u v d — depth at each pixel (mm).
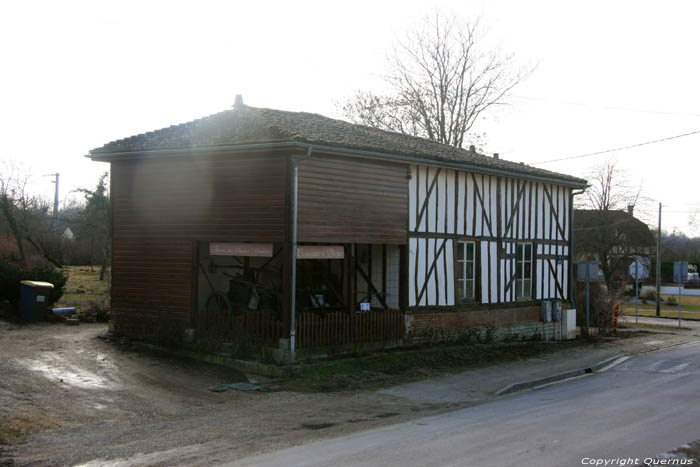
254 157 12867
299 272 15602
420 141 19781
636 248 47531
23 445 7168
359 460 6344
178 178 14227
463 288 16891
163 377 11633
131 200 15148
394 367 13398
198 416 9031
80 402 9484
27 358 12359
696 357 17375
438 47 32812
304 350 12523
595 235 40844
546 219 20016
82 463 6473
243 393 10688
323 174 12969
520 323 18828
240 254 13141
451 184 16438
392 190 14656
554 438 7316
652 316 36062
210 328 13391
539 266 19703
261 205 12711
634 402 10148
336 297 15750
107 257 32188
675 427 8000
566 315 20516
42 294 16922
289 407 9766
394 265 15227
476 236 17234
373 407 9922
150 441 7430
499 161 20078
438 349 15289
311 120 15633
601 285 24500
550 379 13172
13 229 26531
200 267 14188
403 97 33594
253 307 14039
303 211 12523
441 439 7305
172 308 14289
